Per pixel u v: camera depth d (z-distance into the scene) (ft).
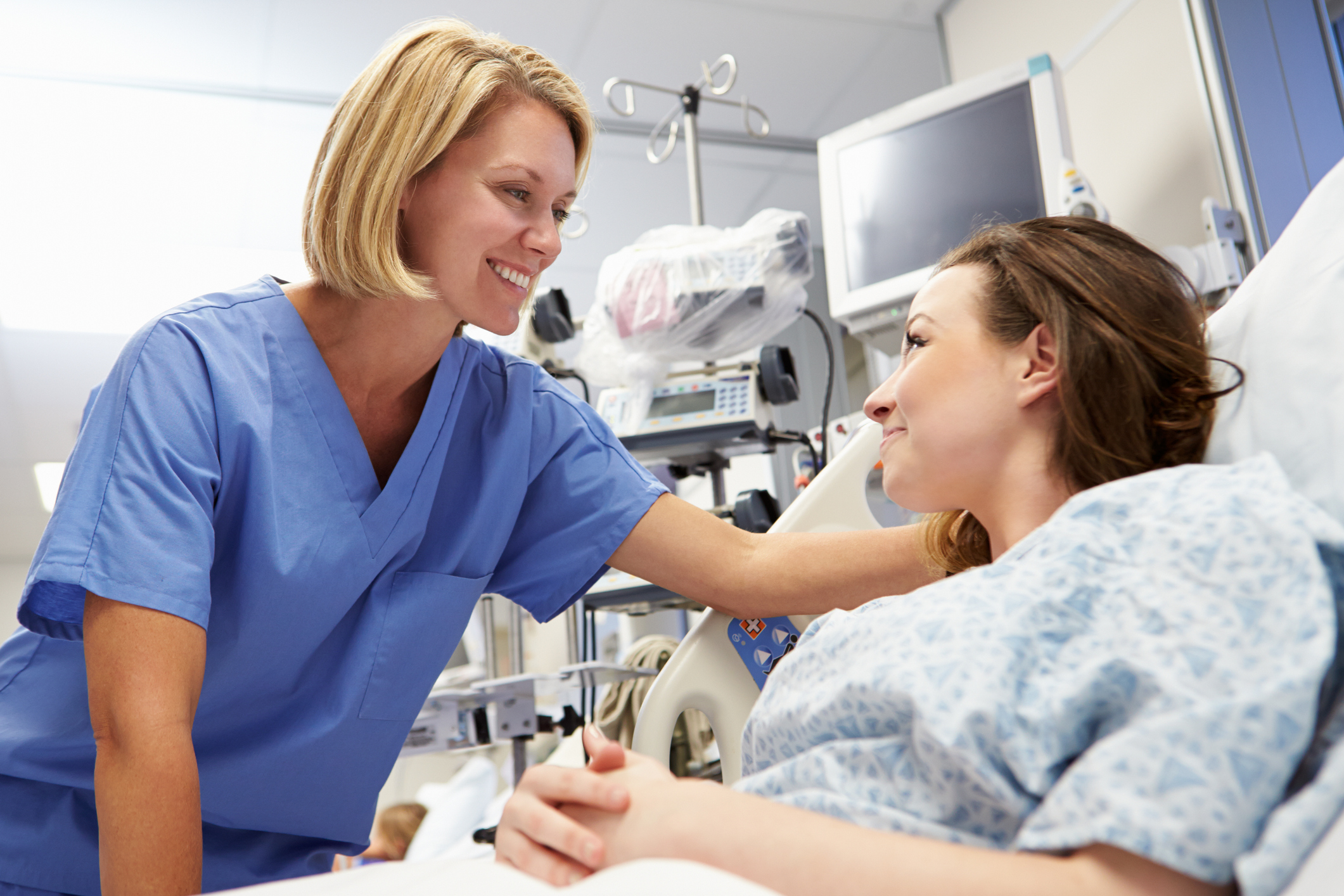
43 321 13.80
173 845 2.58
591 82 11.35
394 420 3.73
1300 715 1.55
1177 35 7.29
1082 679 1.76
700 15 10.42
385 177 3.24
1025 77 7.39
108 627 2.74
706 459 6.82
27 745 3.30
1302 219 2.72
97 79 10.62
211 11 9.88
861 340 8.27
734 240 6.31
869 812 1.91
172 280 13.76
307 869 3.72
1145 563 1.88
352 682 3.45
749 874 1.76
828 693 2.18
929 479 2.59
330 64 10.73
